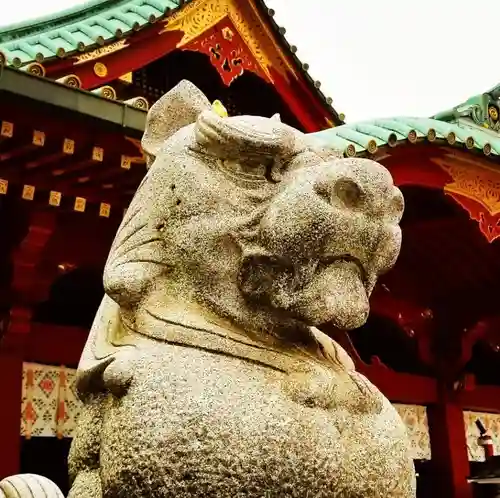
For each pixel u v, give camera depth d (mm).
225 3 6824
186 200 1782
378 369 7664
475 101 6043
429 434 8148
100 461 1671
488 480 7762
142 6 6625
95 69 5832
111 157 4125
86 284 6344
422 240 6418
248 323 1743
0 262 4898
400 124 4660
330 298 1696
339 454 1598
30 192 4383
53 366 5125
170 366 1623
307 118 7676
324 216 1656
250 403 1575
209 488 1503
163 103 2117
